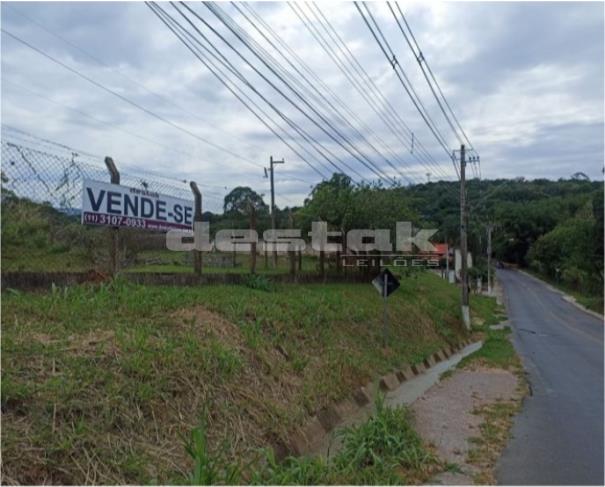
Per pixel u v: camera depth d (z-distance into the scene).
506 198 85.50
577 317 40.34
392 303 19.64
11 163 7.93
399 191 23.47
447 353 19.92
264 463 6.16
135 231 10.95
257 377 7.98
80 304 7.58
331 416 9.00
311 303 13.34
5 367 5.10
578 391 12.91
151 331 7.20
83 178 8.93
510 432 9.02
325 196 20.81
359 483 5.96
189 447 5.18
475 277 58.25
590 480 6.79
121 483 4.62
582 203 68.94
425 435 8.65
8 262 8.16
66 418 4.85
